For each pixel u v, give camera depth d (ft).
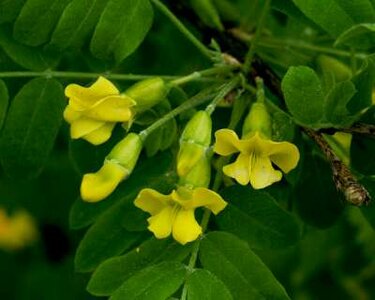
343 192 0.94
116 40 1.03
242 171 0.96
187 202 0.95
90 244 1.03
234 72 1.08
